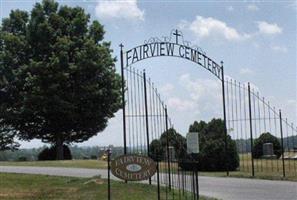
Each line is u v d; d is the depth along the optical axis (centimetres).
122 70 2003
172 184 1814
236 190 1777
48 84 4369
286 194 1653
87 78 4528
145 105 1889
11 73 4531
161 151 2059
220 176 2297
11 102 4603
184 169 1803
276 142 3198
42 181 2119
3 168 2905
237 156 2675
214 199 1541
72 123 4647
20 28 4759
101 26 4797
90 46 4512
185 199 1525
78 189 1822
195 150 1492
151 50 2122
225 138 2441
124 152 1873
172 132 2223
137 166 1276
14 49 4569
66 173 2498
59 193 1755
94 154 4869
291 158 2919
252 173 2277
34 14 4644
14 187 1955
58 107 4366
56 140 4725
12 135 4897
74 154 5006
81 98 4459
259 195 1639
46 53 4544
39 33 4538
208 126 2766
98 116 4606
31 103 4375
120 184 1827
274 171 2428
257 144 3291
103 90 4550
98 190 1741
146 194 1634
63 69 4384
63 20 4653
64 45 4456
